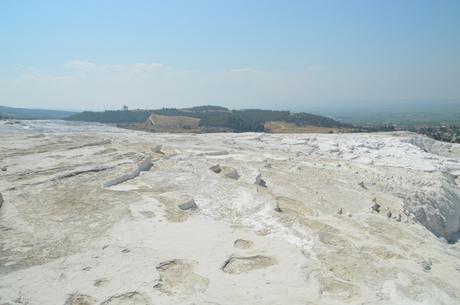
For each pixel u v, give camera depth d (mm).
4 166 16375
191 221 11156
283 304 7270
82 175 15375
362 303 7488
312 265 8898
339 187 17875
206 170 17109
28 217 10992
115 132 40562
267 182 17719
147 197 13023
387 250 10492
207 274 8258
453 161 32094
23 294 7348
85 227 10453
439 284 8758
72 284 7754
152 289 7633
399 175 24016
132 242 9633
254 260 9000
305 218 12812
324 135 42219
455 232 21188
